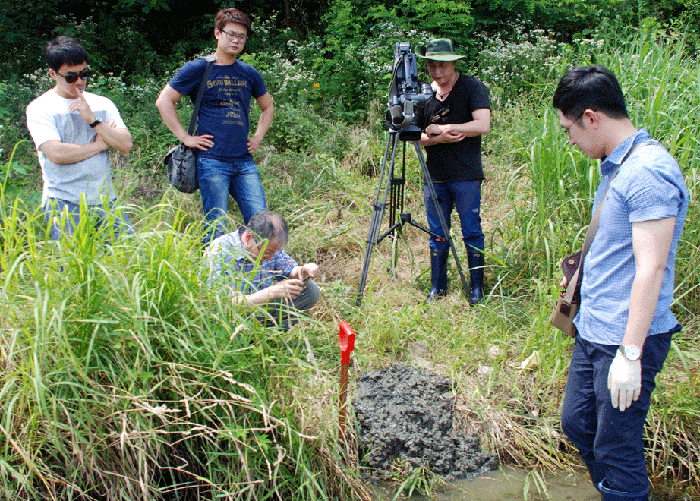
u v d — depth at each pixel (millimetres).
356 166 6512
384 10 8977
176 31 10391
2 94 6344
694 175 4020
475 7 9891
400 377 3348
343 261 4988
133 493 2301
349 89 7828
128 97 7406
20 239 2340
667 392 3207
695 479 2971
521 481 2922
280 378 2615
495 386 3385
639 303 1928
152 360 2393
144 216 2691
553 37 9961
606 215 2088
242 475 2406
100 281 2318
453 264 4738
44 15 9336
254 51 9492
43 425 2230
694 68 5285
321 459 2594
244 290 2635
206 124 4129
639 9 9734
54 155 3232
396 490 2816
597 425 2242
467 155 4176
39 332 2135
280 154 6578
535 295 4113
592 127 2117
